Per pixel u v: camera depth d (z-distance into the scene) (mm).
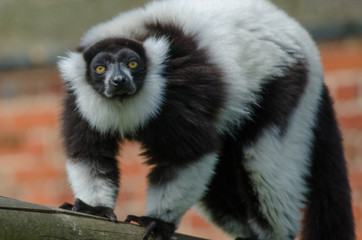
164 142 9938
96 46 10172
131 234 8750
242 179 10898
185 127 9820
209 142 9883
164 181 9805
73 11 19359
